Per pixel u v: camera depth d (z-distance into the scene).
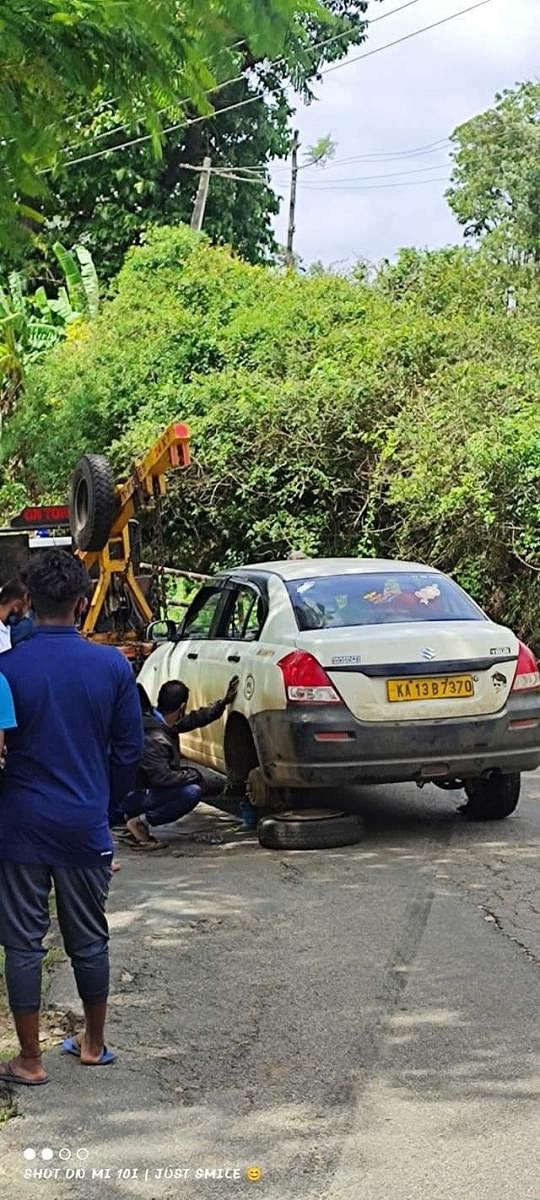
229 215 33.50
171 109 7.03
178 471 18.70
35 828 4.87
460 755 8.71
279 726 8.66
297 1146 4.54
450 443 16.44
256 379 19.25
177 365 21.28
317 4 6.16
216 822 9.91
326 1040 5.47
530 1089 4.97
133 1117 4.77
